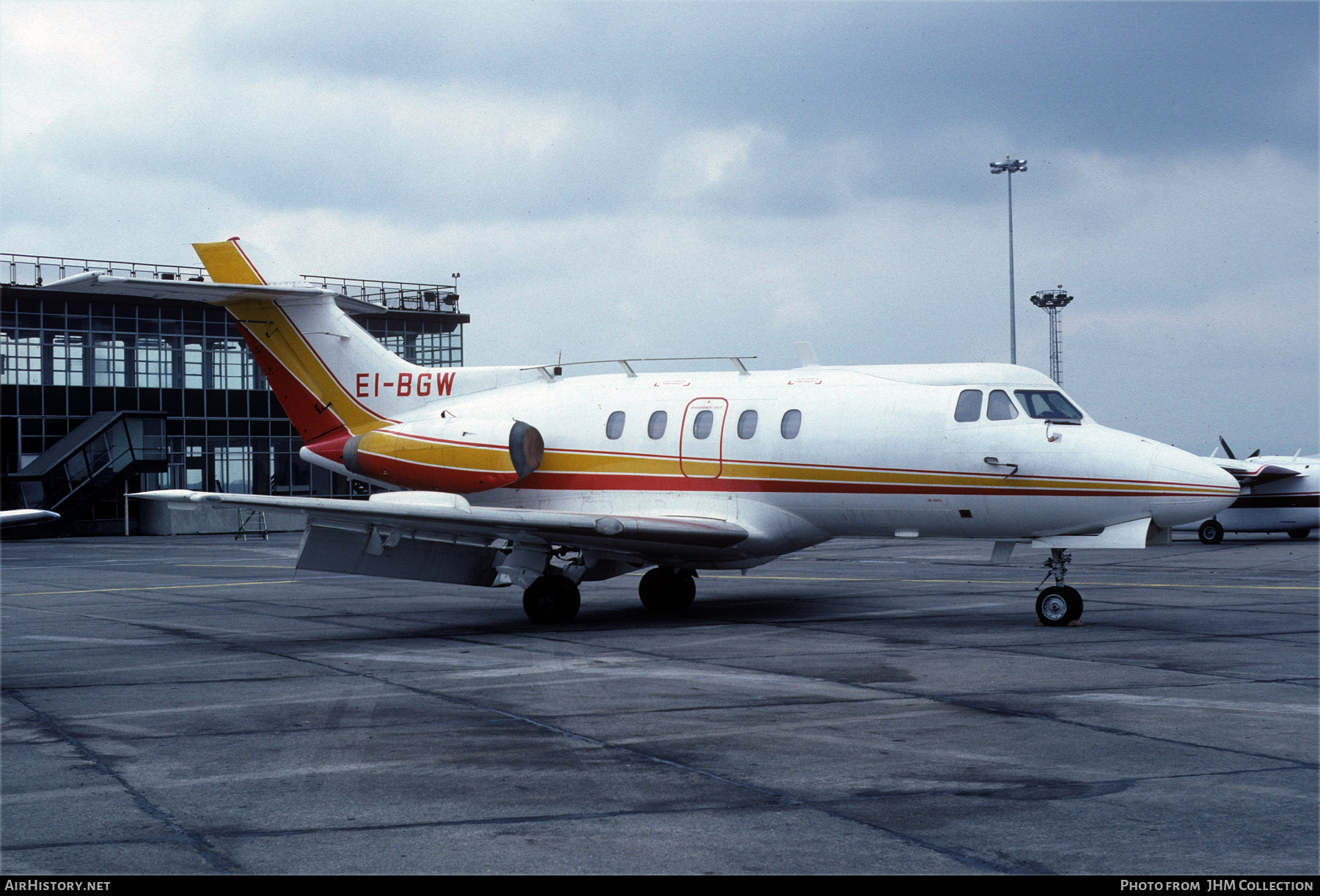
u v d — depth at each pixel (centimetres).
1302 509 3234
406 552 1433
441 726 812
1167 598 1686
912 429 1420
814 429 1476
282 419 5209
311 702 911
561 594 1460
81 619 1587
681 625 1430
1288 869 501
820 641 1248
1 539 4350
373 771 685
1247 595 1728
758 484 1501
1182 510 1285
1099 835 548
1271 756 702
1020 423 1377
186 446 4938
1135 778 651
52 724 831
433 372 1792
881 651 1159
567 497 1630
